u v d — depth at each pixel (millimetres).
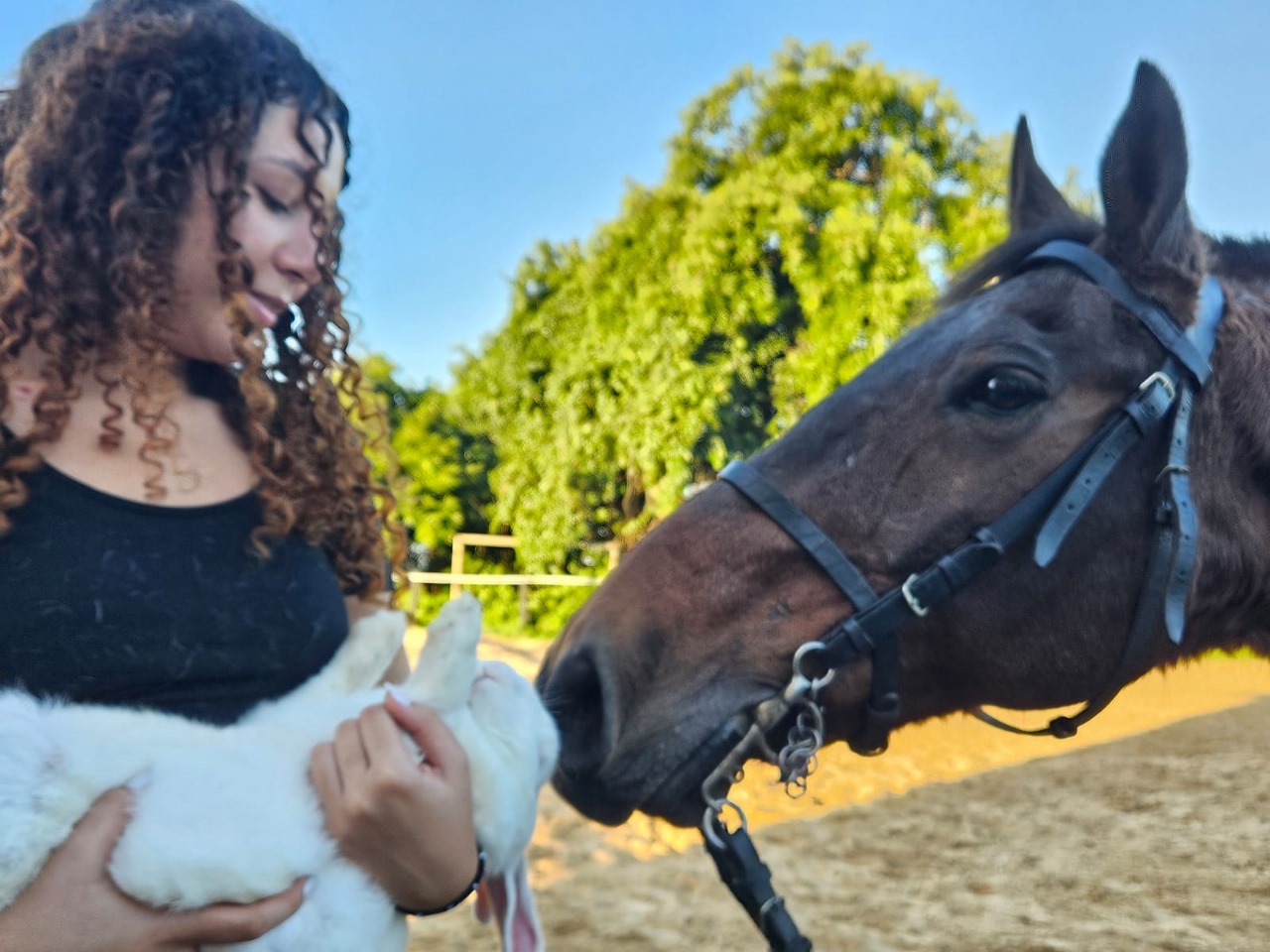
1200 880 4055
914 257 11109
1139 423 1678
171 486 962
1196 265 1737
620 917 3600
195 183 969
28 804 724
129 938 741
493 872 937
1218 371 1754
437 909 875
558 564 13375
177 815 763
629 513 13312
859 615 1687
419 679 931
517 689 1023
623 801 1655
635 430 12031
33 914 726
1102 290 1757
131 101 961
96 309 948
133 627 878
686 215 12070
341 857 830
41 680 854
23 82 1051
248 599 958
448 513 15375
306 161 1019
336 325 1230
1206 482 1739
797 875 4121
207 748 821
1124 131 1740
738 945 3350
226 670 934
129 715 813
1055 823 4891
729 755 1666
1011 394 1704
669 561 1777
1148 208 1739
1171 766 6035
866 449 1769
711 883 3998
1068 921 3598
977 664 1730
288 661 985
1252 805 5156
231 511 991
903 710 1768
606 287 12508
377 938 837
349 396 1285
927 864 4281
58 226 948
